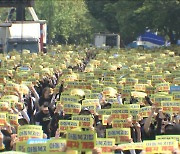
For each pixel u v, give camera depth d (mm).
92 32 150625
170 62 55906
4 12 151000
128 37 135750
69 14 162000
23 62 58250
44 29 90562
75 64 60438
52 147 15656
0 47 85000
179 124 21344
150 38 137375
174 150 15000
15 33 85375
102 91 30609
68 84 35781
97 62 59844
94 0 144250
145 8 112000
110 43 123000
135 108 23141
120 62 59125
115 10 121688
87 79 41688
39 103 29016
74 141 15430
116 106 24344
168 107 24953
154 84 39219
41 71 42562
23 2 96938
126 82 37812
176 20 111500
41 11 155500
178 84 38281
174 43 118938
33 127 18656
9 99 25938
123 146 16609
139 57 67375
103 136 21531
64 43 168750
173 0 109312
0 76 39219
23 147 16141
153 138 22250
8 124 20453
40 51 85438
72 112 24828
